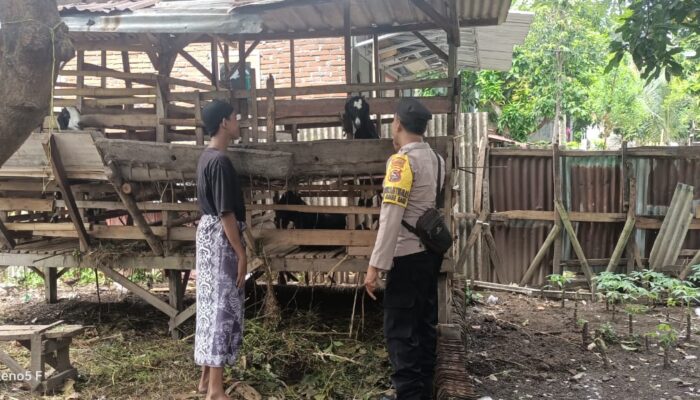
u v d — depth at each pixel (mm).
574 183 6977
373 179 4484
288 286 6238
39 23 2064
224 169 3312
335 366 3992
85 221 4906
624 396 3939
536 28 13094
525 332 5434
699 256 6742
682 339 5242
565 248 6984
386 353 4191
